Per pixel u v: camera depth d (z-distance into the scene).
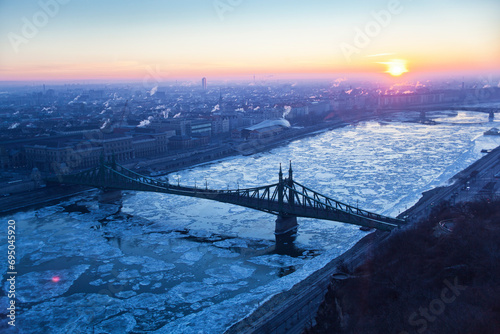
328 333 171.88
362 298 180.62
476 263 180.38
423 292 169.62
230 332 194.88
